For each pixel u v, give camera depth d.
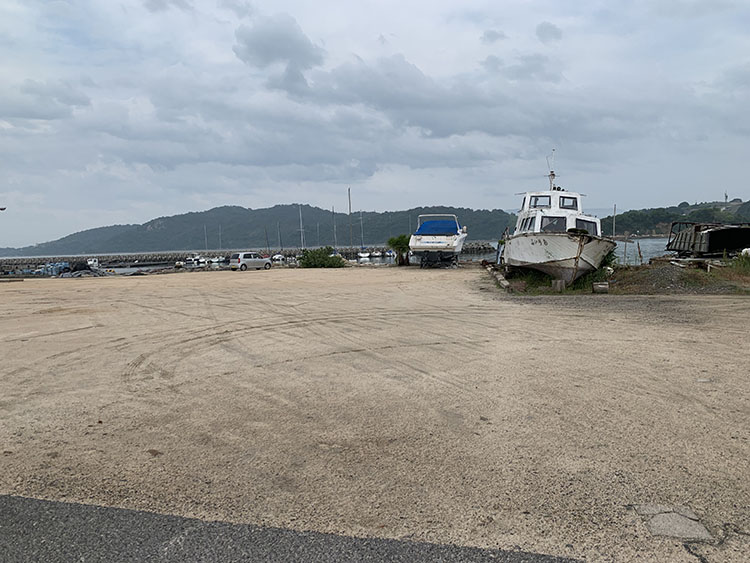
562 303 12.26
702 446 3.87
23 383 5.90
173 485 3.41
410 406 4.91
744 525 2.85
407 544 2.71
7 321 10.38
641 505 3.07
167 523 2.95
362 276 23.16
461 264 33.81
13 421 4.65
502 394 5.23
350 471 3.58
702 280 14.49
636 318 9.78
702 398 4.96
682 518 2.93
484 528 2.86
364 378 5.94
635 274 16.34
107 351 7.54
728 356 6.62
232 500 3.21
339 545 2.71
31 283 21.08
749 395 5.02
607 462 3.64
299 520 2.97
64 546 2.73
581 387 5.40
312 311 11.46
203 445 4.07
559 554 2.61
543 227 19.36
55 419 4.69
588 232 17.83
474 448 3.92
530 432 4.21
